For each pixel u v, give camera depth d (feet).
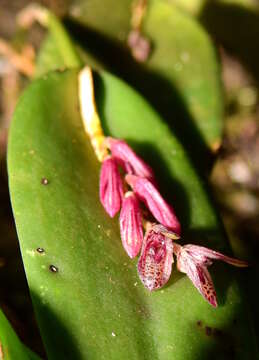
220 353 0.33
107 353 0.32
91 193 0.37
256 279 0.43
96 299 0.33
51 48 0.48
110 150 0.38
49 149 0.38
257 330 0.40
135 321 0.33
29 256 0.34
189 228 0.37
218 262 0.35
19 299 0.46
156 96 0.46
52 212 0.35
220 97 0.46
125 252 0.35
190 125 0.45
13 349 0.32
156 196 0.36
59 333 0.32
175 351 0.33
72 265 0.34
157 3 0.49
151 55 0.48
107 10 0.50
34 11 0.50
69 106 0.40
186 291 0.34
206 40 0.48
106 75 0.41
